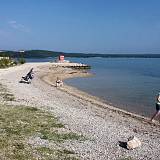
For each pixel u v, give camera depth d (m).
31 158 16.27
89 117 28.52
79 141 20.28
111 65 180.88
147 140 21.92
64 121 25.48
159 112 30.89
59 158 16.72
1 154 16.48
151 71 123.44
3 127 22.00
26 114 26.84
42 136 20.62
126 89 58.97
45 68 103.69
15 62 111.94
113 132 23.31
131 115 32.69
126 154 18.45
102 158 17.44
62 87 55.78
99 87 61.75
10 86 46.81
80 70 116.19
